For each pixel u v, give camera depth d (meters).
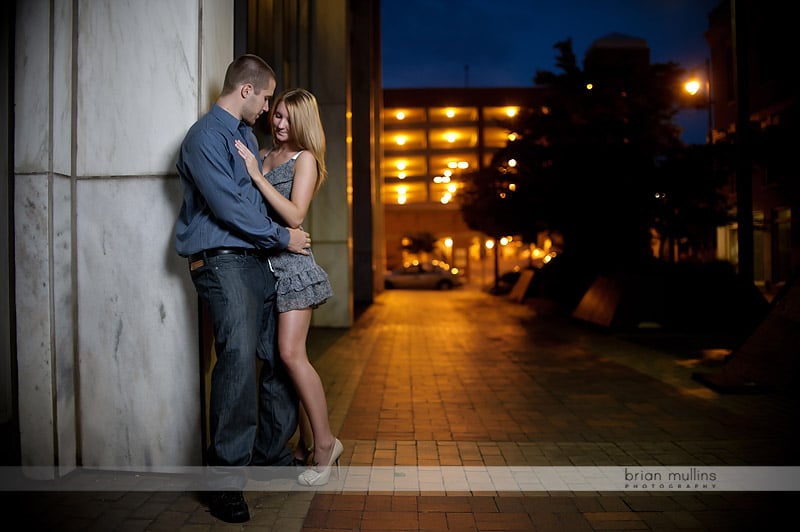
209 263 2.78
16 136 3.06
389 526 2.72
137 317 3.20
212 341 3.28
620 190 11.77
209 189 2.66
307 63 11.74
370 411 5.00
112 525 2.64
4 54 3.10
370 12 20.06
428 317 14.31
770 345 5.88
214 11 3.32
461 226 54.38
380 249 26.88
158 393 3.20
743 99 8.82
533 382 6.27
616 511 2.93
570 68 12.98
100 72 3.22
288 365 3.09
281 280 3.03
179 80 3.17
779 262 21.00
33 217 3.06
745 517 2.86
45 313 3.07
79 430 3.25
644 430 4.41
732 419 4.70
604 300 11.27
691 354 8.03
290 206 2.93
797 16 18.77
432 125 52.59
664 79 12.20
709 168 11.23
